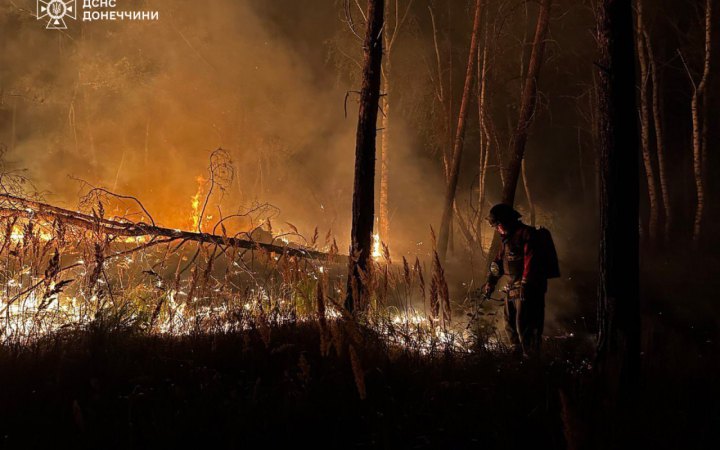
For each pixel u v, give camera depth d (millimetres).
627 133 5574
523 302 7797
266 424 4199
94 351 5605
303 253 9906
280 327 7020
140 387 4750
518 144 14805
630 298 5477
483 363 6141
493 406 4723
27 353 5629
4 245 7680
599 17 5719
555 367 6008
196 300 7617
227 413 4266
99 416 4258
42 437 3984
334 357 5605
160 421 4137
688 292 16859
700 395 5293
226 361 5828
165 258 9336
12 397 4609
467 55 23656
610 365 5406
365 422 4430
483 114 21344
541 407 4707
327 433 4297
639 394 5234
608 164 5578
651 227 25828
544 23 14906
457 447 4188
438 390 5094
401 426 4301
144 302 7980
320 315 5031
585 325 11188
